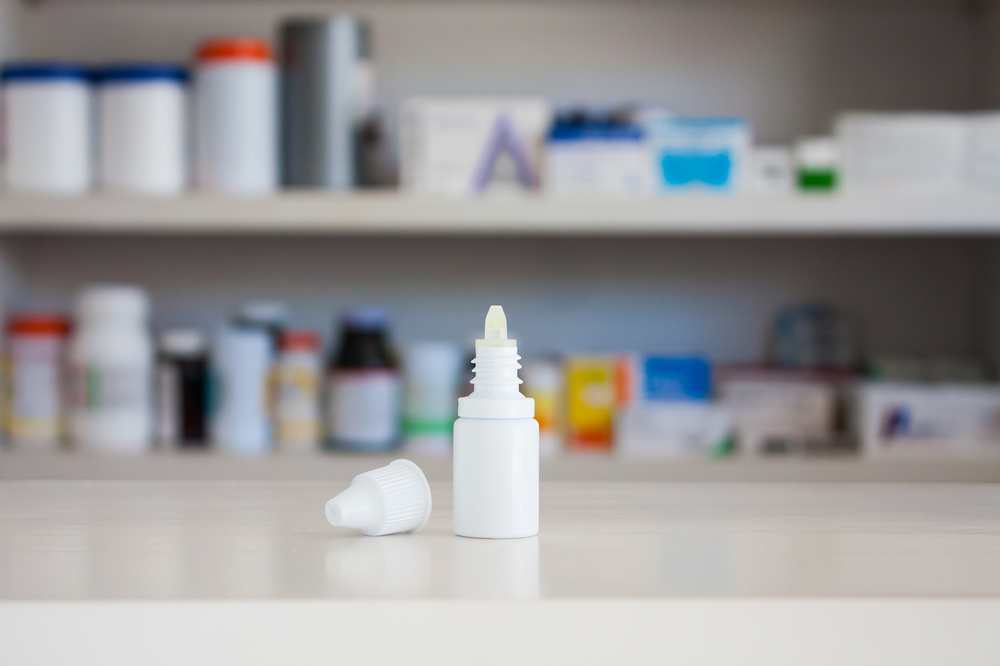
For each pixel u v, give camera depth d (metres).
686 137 1.28
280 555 0.38
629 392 1.34
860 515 0.50
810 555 0.38
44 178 1.25
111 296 1.30
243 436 1.30
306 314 1.52
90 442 1.29
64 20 1.50
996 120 1.27
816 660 0.30
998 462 1.27
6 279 1.42
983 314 1.49
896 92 1.52
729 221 1.25
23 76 1.25
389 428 1.31
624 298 1.53
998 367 1.45
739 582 0.33
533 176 1.30
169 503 0.54
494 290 1.52
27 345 1.30
